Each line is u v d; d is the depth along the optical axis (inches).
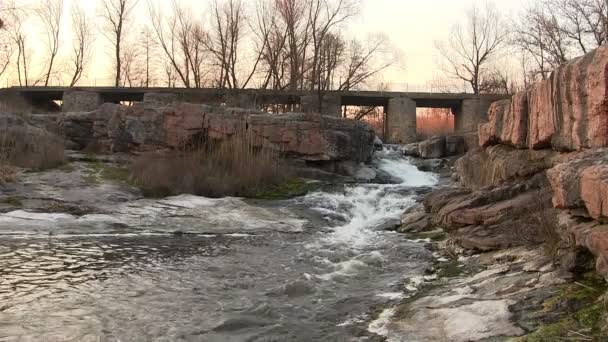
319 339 249.4
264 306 294.2
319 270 382.6
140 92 1371.8
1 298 303.4
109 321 271.7
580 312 219.9
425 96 1374.3
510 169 443.8
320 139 823.7
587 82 306.3
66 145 935.0
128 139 842.8
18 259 397.7
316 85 1605.6
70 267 380.2
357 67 1658.5
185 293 322.7
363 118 1969.7
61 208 581.9
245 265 396.2
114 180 722.8
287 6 1509.6
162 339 249.1
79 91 1365.7
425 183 830.5
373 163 908.0
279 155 816.9
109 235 507.2
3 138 768.3
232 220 584.4
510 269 308.7
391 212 625.0
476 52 2021.4
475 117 1369.3
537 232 344.5
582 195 239.0
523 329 218.7
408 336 239.0
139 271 374.3
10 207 569.0
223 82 1572.3
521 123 441.1
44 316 276.5
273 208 644.1
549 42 1232.8
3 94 1349.7
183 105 823.7
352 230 553.9
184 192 704.4
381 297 312.3
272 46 1544.0
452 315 248.4
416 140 1374.3
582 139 315.0
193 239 500.7
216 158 775.1
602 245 219.6
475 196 448.8
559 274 267.6
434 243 440.1
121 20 1918.1
